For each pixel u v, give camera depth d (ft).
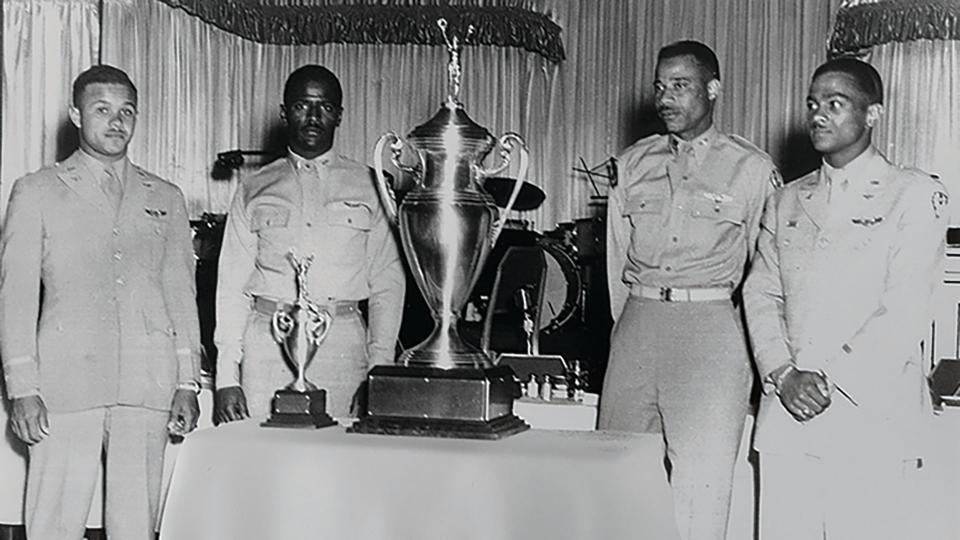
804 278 10.64
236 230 12.14
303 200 12.03
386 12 26.13
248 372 11.84
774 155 24.62
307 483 7.55
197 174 24.25
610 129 25.80
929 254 10.40
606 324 18.37
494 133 26.20
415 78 26.37
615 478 7.22
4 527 12.80
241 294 12.08
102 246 11.08
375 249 12.25
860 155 10.62
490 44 26.08
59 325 10.96
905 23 23.45
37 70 19.52
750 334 10.78
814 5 24.35
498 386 8.07
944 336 15.48
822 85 10.54
